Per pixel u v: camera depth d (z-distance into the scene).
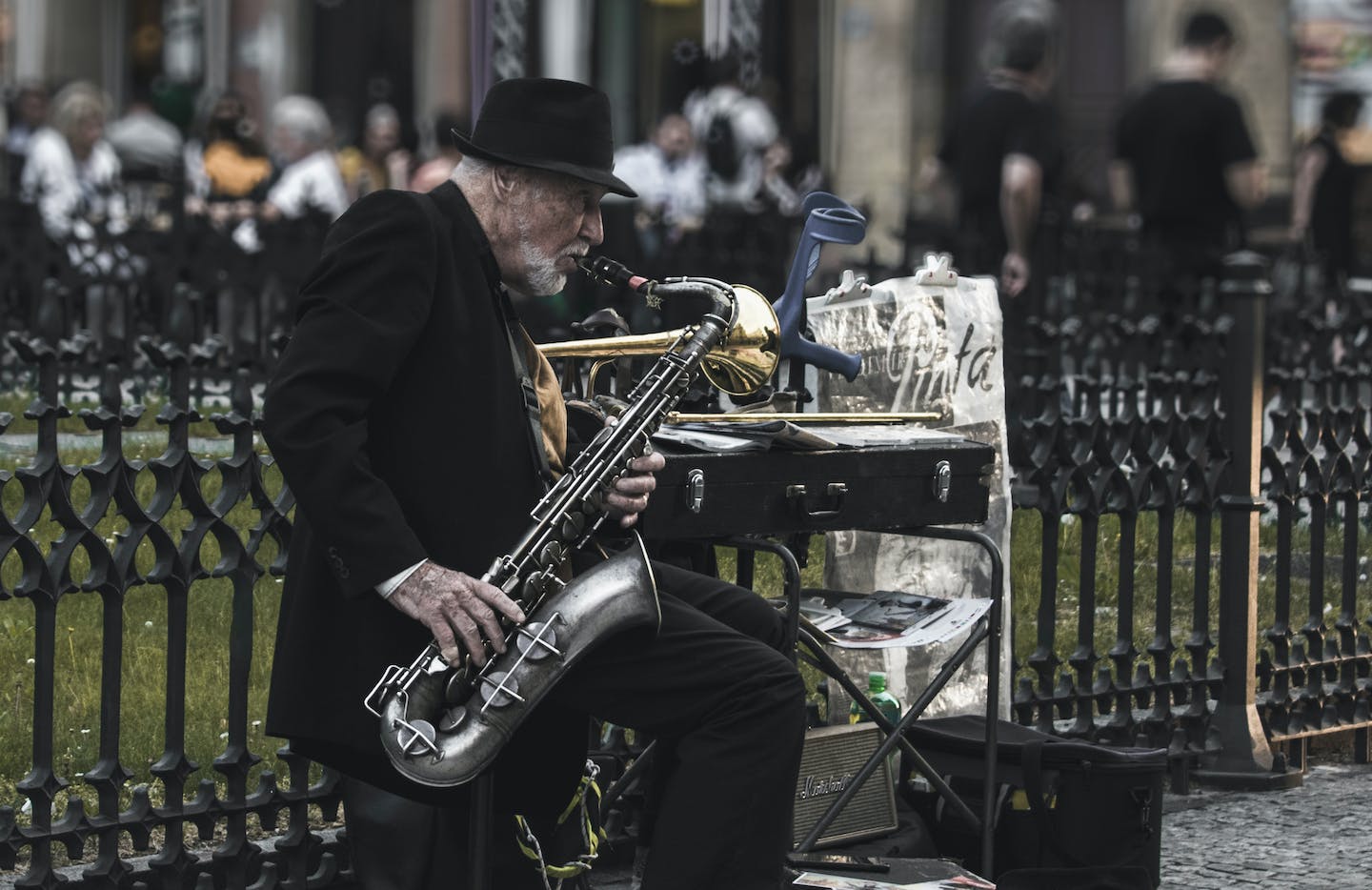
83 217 15.80
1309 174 19.52
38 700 5.58
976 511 6.09
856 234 6.33
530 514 4.97
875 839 6.22
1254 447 7.99
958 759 6.38
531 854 5.34
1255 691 8.09
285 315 15.43
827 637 5.95
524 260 5.03
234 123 20.00
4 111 23.88
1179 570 10.27
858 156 28.19
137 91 29.91
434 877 5.50
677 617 4.98
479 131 5.00
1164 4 26.38
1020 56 15.52
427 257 4.79
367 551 4.65
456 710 4.80
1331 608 9.80
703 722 4.93
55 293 14.63
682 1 27.14
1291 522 8.38
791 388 6.98
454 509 4.85
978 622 6.16
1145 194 15.88
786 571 5.57
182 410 5.81
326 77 30.02
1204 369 9.29
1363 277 20.30
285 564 6.02
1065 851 6.25
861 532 6.93
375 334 4.68
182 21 29.53
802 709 4.97
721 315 5.38
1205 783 7.95
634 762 6.48
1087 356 14.39
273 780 6.02
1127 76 26.86
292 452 4.63
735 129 21.17
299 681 4.90
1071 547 10.25
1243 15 25.38
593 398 5.96
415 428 4.84
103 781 5.71
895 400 6.92
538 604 4.93
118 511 5.69
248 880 6.01
